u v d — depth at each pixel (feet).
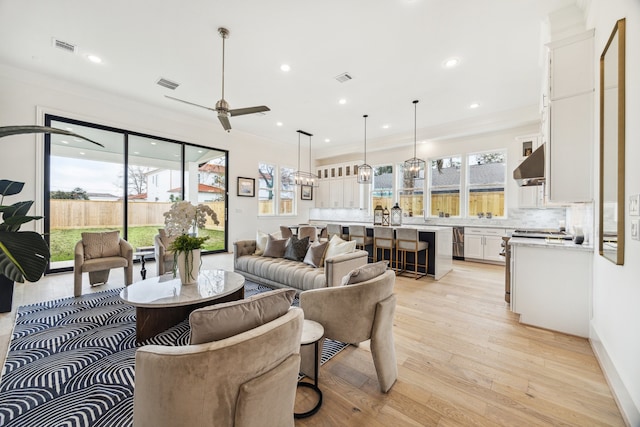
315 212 30.42
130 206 17.31
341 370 6.57
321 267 11.55
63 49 11.07
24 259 4.34
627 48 5.42
